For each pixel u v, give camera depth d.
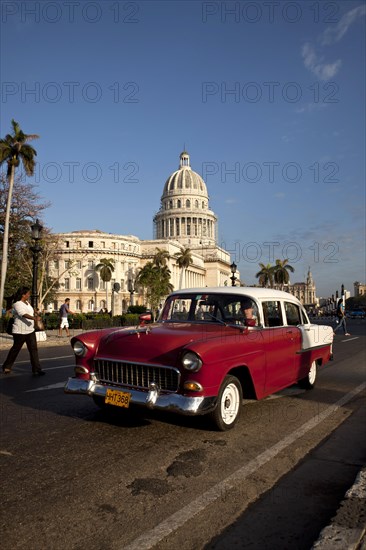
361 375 9.16
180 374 4.41
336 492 3.43
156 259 73.50
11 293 36.41
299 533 2.81
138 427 5.05
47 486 3.42
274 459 4.12
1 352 14.27
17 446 4.37
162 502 3.18
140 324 6.05
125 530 2.80
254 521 2.96
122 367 4.79
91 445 4.41
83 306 82.88
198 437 4.71
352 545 2.55
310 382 7.37
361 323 43.88
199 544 2.67
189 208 113.31
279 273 79.69
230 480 3.60
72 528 2.81
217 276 108.50
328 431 5.08
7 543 2.63
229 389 4.94
